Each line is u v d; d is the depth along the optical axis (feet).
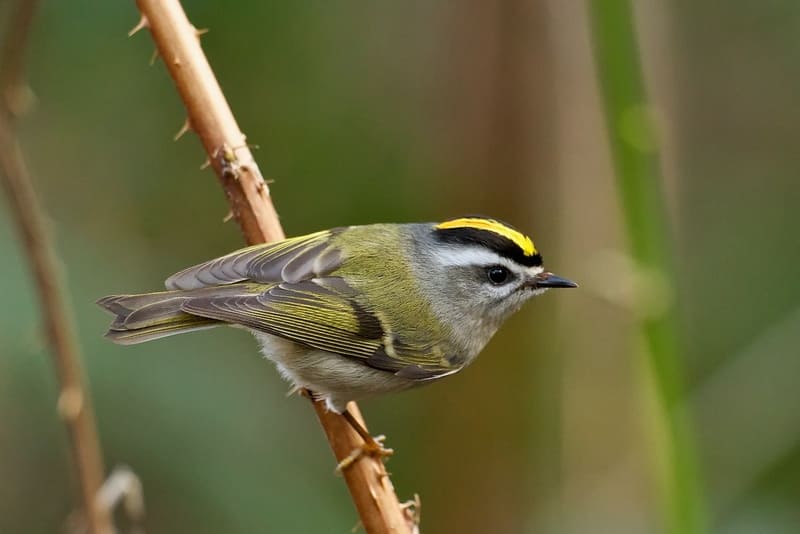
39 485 36.58
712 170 46.55
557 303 41.04
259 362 36.81
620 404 39.63
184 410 34.58
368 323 29.12
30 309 32.71
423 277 30.25
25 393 33.83
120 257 37.55
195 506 34.88
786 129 46.52
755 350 37.65
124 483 25.53
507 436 41.32
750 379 37.58
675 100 43.60
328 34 40.91
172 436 34.42
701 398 37.86
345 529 36.14
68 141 39.40
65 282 34.73
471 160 41.52
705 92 46.96
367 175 41.55
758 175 46.34
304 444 37.17
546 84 40.78
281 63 40.40
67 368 24.90
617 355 39.73
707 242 45.47
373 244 30.48
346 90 41.34
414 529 25.46
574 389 40.04
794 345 37.37
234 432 35.24
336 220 41.47
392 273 30.01
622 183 28.27
